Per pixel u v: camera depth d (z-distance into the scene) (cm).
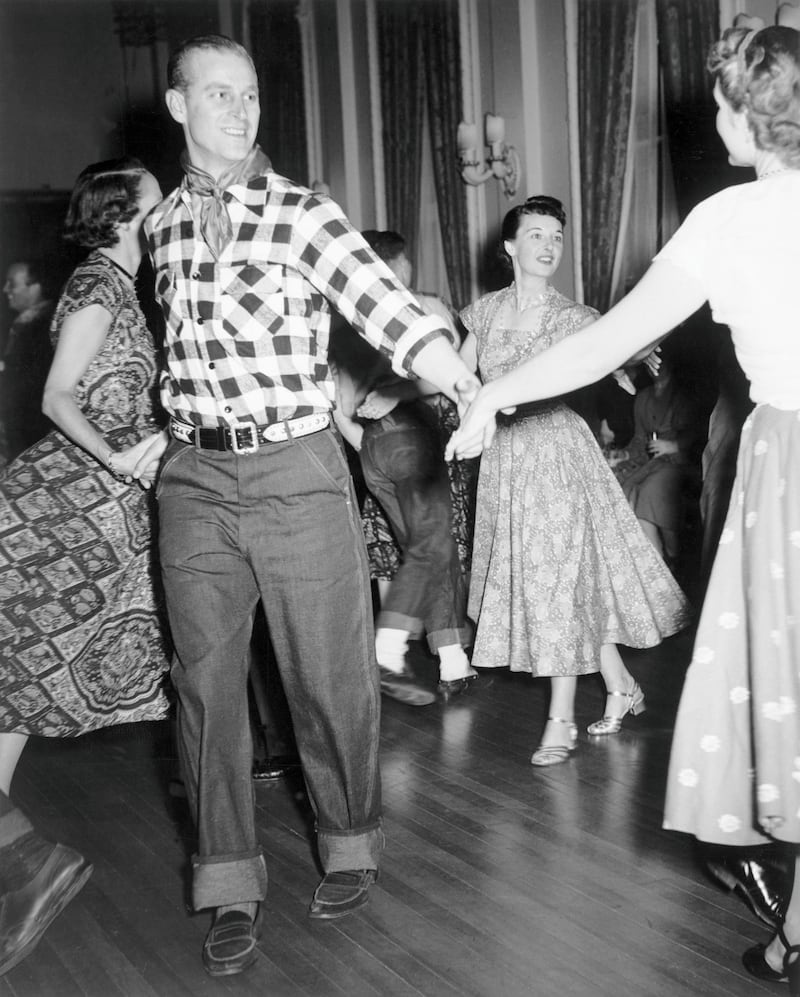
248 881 224
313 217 211
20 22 1025
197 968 217
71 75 1045
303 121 898
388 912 236
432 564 368
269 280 212
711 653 187
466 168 719
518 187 695
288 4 893
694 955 213
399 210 806
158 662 269
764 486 179
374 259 211
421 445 365
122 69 1048
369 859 239
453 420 429
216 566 221
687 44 574
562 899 238
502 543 335
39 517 254
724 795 188
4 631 251
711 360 489
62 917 239
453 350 208
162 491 227
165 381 227
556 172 671
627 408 567
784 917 199
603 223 633
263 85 934
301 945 223
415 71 768
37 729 255
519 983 205
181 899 246
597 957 214
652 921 227
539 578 321
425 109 771
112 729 371
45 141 1046
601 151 628
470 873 253
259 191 213
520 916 231
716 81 186
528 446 325
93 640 259
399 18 775
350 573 224
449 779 314
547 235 324
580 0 630
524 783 308
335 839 238
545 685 404
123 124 1053
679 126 584
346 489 224
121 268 262
